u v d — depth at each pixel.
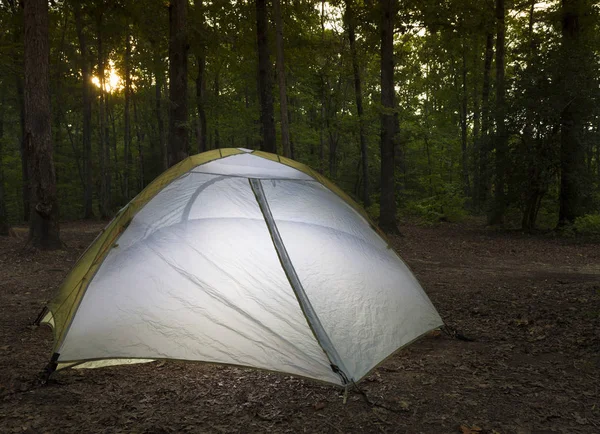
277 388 3.99
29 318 6.20
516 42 24.75
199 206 4.77
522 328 5.69
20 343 5.20
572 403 3.62
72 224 22.20
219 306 4.11
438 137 26.86
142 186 31.69
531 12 21.36
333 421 3.39
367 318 4.26
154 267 4.33
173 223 4.66
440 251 13.01
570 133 15.72
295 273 4.25
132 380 4.19
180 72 14.03
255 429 3.27
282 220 4.67
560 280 8.68
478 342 5.20
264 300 4.11
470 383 4.05
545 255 12.19
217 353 3.87
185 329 3.99
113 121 34.66
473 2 16.92
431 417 3.44
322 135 25.70
